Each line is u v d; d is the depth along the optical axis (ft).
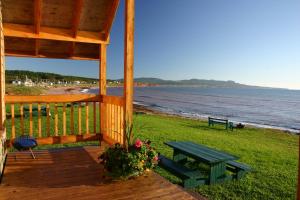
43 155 16.62
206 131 51.80
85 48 22.85
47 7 17.66
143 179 12.47
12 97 17.78
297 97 431.84
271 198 15.99
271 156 29.78
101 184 11.82
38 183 11.88
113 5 18.51
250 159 27.40
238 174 18.94
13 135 17.60
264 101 296.92
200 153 18.52
